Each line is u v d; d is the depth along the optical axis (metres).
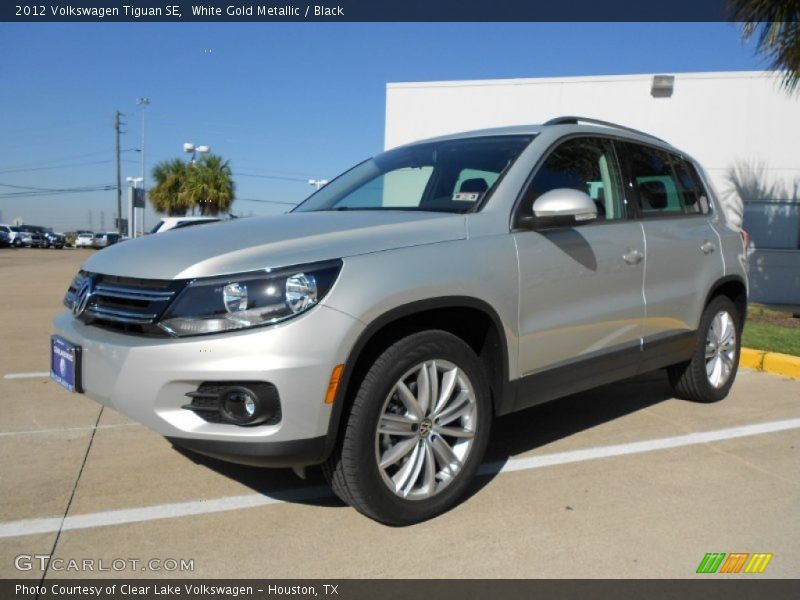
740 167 12.23
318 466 3.40
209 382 2.54
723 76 12.12
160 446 3.92
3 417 4.46
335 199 4.08
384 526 2.95
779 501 3.25
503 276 3.16
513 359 3.27
